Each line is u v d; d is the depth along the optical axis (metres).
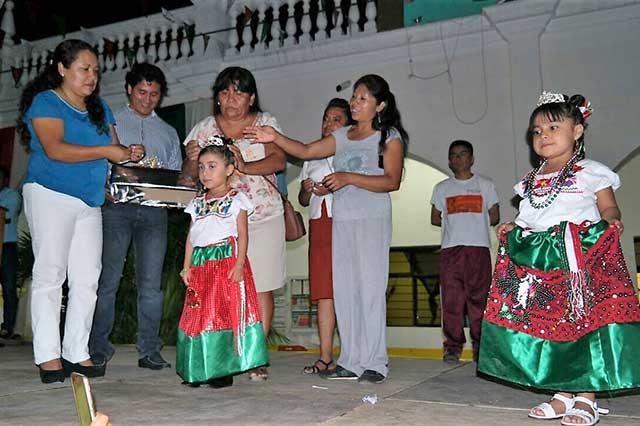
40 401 2.69
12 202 6.81
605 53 6.07
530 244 2.53
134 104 4.02
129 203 3.79
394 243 10.40
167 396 2.86
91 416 1.50
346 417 2.41
